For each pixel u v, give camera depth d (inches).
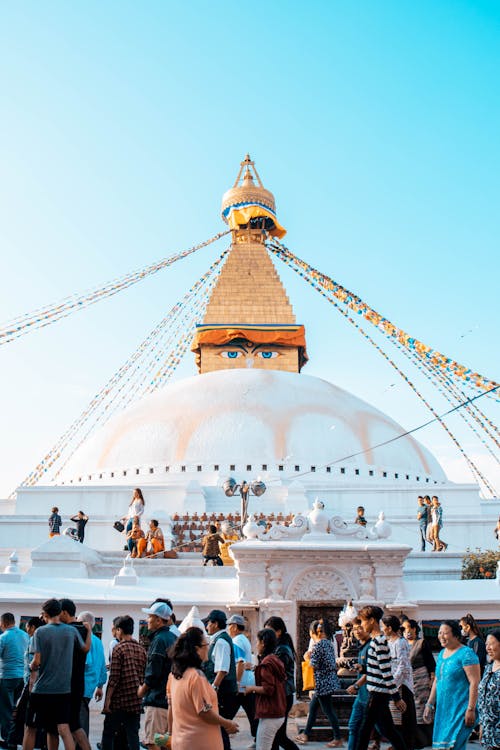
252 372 1578.5
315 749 441.1
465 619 432.8
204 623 454.6
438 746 337.4
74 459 1568.7
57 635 361.1
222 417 1421.0
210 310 1841.8
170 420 1446.9
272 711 354.3
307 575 596.4
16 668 439.5
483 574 864.9
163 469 1368.1
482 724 300.4
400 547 590.9
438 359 1187.9
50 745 358.6
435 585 624.1
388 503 1270.9
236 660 414.6
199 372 1919.3
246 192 2048.5
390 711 388.8
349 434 1421.0
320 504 627.5
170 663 353.7
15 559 658.2
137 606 620.7
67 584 639.8
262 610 578.2
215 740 284.8
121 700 367.2
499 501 1286.9
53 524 1050.7
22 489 1291.8
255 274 1898.4
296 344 1792.6
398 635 412.5
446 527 1203.9
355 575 597.6
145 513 1186.0
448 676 343.0
